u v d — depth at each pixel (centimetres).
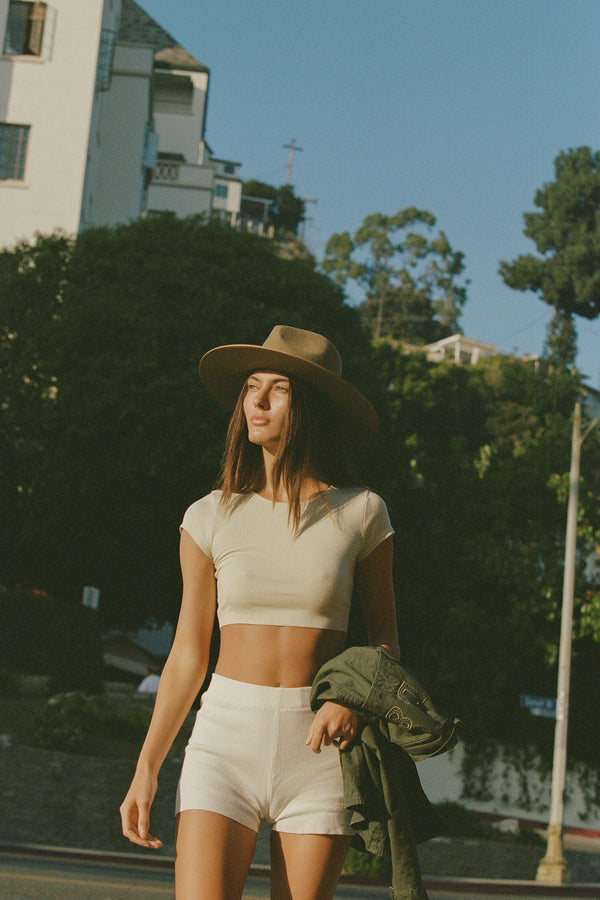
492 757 2850
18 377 2800
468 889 1675
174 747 1777
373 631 288
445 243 9325
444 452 6122
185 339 2803
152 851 1641
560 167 8012
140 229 3095
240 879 256
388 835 257
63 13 3778
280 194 11412
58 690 2148
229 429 292
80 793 1631
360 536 276
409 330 9075
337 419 296
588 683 2986
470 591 3042
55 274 3009
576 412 2412
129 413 2695
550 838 2011
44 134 3722
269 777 259
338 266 9338
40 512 2722
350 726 255
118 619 3319
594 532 3031
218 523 277
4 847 1453
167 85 7450
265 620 267
